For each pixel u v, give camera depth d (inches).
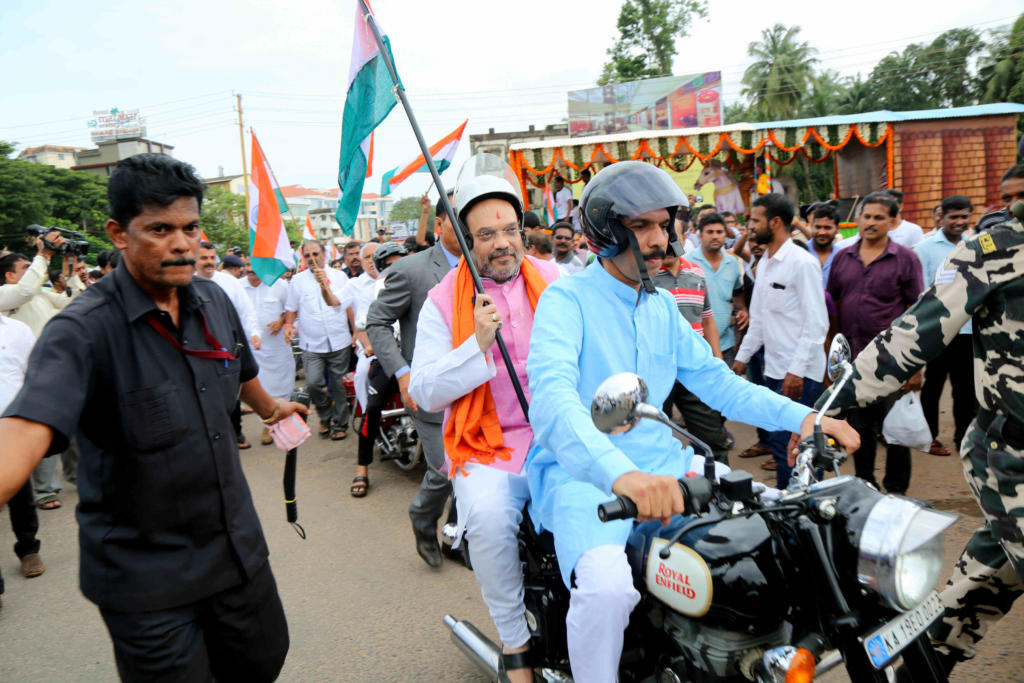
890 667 67.6
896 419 156.5
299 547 181.9
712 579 64.1
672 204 77.4
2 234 1610.5
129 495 71.9
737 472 64.5
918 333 81.0
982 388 81.5
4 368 194.4
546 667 92.9
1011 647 115.6
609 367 82.4
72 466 252.1
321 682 122.2
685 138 530.0
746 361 196.1
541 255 227.6
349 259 370.0
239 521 78.9
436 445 145.6
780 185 759.1
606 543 74.0
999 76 1417.3
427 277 151.8
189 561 74.7
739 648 66.5
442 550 169.2
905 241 282.7
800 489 67.2
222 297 84.3
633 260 79.7
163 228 68.7
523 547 93.5
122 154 2728.8
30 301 260.4
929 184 557.0
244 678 85.5
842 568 60.1
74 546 198.2
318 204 3683.6
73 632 148.8
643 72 1705.2
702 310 186.5
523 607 94.1
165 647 73.3
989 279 76.7
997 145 562.3
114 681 129.5
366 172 130.4
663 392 86.5
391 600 149.9
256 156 243.0
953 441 220.5
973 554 89.7
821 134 534.3
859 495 62.5
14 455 60.6
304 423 100.1
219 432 77.0
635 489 61.1
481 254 105.2
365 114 123.4
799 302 174.2
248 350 89.8
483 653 106.0
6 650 142.6
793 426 78.9
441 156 189.5
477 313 96.8
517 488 96.5
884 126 543.2
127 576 71.9
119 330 70.4
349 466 252.5
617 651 71.9
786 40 1797.5
